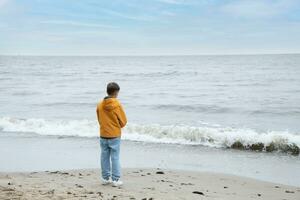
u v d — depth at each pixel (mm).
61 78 54438
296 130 17094
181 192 6883
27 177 8180
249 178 8906
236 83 42125
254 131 15891
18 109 25281
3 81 49531
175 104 26656
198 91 35625
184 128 15375
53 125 17953
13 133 16766
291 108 24234
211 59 144500
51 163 10820
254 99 29016
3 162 11008
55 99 30859
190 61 128250
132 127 16078
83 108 25750
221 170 10227
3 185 6977
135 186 7285
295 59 118312
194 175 9039
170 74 59656
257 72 58500
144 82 46406
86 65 106562
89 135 16109
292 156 12297
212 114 22719
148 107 25688
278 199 6898
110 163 7945
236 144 13805
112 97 6914
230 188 7742
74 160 11211
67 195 6012
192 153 12609
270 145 13344
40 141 14781
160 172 9133
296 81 42562
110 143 7000
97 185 7141
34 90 38531
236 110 23891
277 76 49625
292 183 8883
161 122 19672
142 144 14117
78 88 40625
